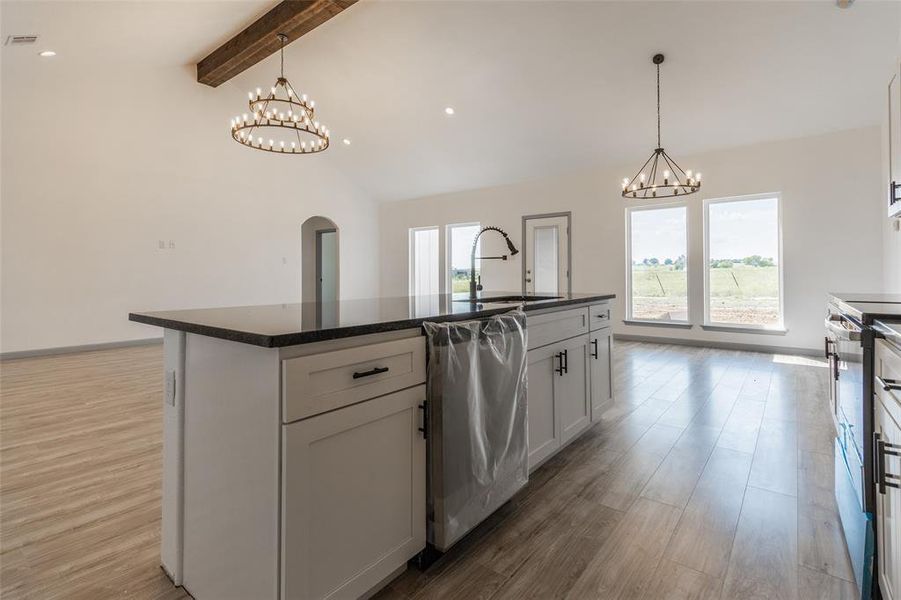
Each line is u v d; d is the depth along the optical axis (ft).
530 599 4.44
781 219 16.79
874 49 12.17
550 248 22.82
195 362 4.37
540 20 13.44
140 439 8.64
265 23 15.52
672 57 13.76
